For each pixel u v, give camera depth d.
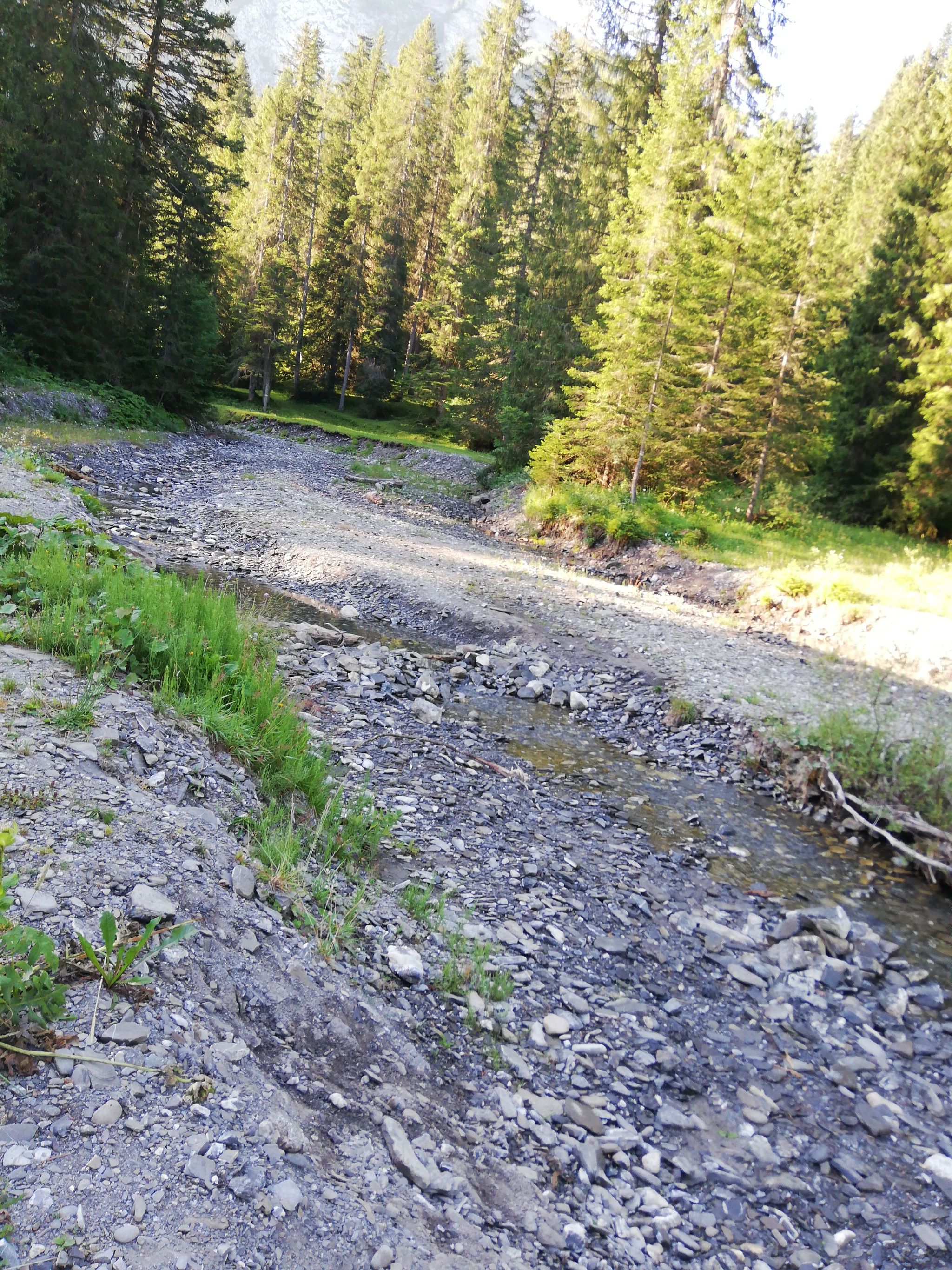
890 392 29.11
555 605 16.70
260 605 13.29
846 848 8.73
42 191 28.72
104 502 17.97
